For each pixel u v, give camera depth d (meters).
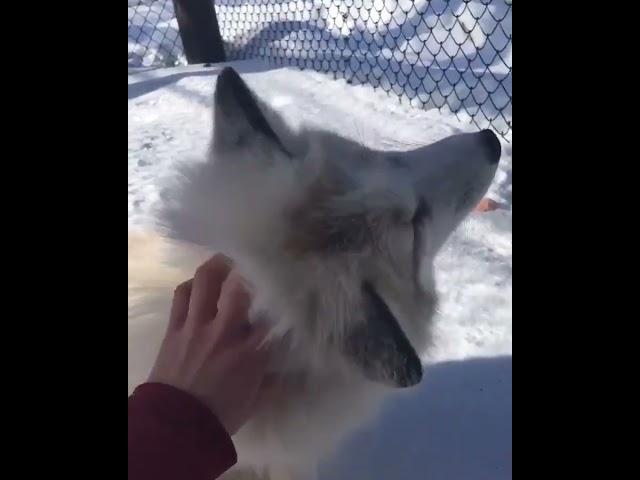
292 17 2.12
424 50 1.71
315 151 0.47
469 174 0.53
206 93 1.68
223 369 0.43
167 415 0.40
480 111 1.34
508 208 1.07
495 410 0.70
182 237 0.48
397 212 0.46
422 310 0.51
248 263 0.44
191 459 0.40
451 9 1.81
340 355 0.45
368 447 0.67
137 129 1.48
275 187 0.45
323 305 0.44
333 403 0.50
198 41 1.97
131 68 1.99
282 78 1.69
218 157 0.47
